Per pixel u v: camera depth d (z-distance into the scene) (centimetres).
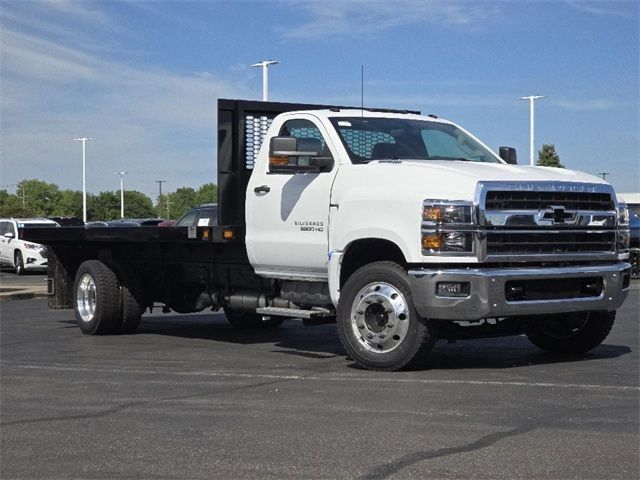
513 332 894
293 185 958
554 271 833
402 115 1020
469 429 613
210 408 706
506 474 512
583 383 774
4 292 2030
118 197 11900
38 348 1098
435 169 846
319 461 547
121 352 1053
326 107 1109
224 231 1017
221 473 529
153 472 534
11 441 616
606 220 874
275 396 746
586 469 519
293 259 962
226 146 1054
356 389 766
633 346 1027
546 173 870
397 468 528
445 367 878
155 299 1252
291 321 1406
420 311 820
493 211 815
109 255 1269
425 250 818
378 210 858
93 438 619
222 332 1262
